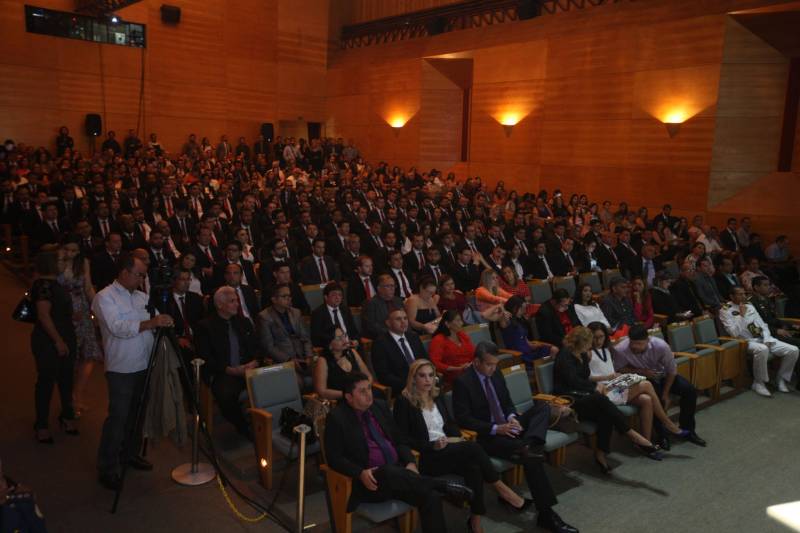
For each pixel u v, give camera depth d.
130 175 14.41
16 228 10.70
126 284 4.50
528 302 8.28
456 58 18.70
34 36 16.64
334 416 4.02
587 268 11.00
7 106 16.38
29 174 13.61
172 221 11.03
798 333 8.02
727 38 12.98
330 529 4.17
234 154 20.19
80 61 17.45
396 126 20.19
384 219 13.69
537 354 6.75
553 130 16.27
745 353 7.54
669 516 4.55
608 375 5.86
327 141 20.62
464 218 13.49
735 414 6.70
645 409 5.55
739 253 12.27
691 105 13.62
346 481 3.85
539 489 4.31
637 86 14.45
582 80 15.50
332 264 9.24
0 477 2.56
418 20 19.92
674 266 11.00
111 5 16.16
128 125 18.48
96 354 5.77
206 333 5.42
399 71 19.89
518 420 4.92
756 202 13.05
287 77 21.75
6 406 5.88
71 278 5.53
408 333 5.83
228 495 4.55
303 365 5.90
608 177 15.20
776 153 12.99
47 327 5.03
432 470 4.34
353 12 22.48
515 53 16.89
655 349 6.06
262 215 12.28
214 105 20.20
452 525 4.40
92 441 5.26
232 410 5.21
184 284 6.39
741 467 5.39
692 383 6.74
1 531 2.51
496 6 17.72
